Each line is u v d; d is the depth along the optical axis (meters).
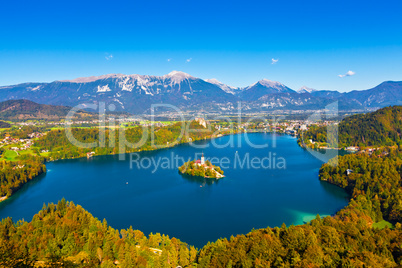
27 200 196.75
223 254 91.19
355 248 89.69
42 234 117.81
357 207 144.25
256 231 110.12
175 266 97.38
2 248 93.12
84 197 199.38
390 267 75.88
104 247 103.69
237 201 185.12
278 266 79.69
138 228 148.00
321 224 114.00
